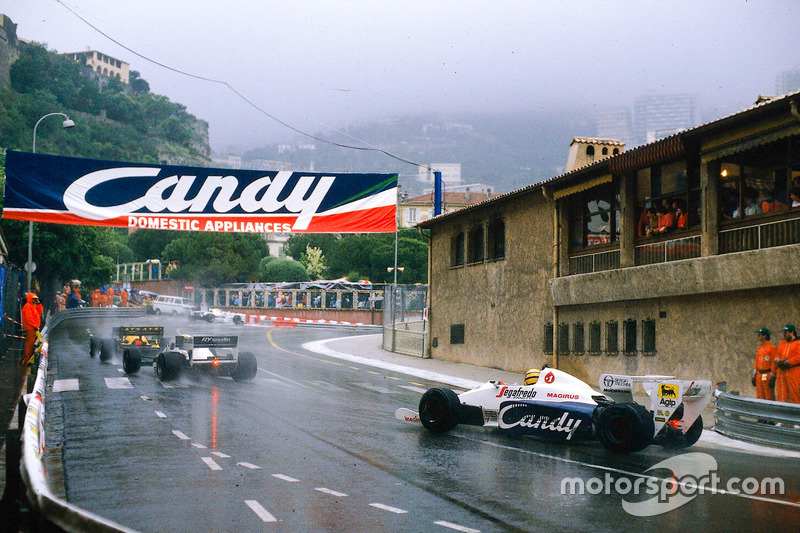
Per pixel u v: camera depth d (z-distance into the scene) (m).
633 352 25.73
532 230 32.25
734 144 20.78
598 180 26.73
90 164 23.94
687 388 14.28
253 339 52.75
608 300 26.55
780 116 19.00
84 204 23.78
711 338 22.47
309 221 25.38
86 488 10.80
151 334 31.16
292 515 9.42
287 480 11.45
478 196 148.75
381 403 22.00
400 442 15.15
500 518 9.35
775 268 19.56
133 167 24.25
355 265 112.44
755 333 20.92
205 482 11.22
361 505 9.96
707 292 22.20
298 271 118.38
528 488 11.04
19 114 193.88
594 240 28.73
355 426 17.19
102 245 69.62
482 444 15.09
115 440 14.62
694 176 23.36
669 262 23.30
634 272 24.92
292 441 14.93
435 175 41.34
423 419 16.81
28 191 23.31
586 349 28.39
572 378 15.67
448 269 39.97
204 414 18.23
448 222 40.12
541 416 15.23
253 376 26.61
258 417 18.06
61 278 68.31
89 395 21.30
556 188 29.75
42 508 7.97
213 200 24.84
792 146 19.56
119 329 30.70
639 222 26.02
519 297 33.12
